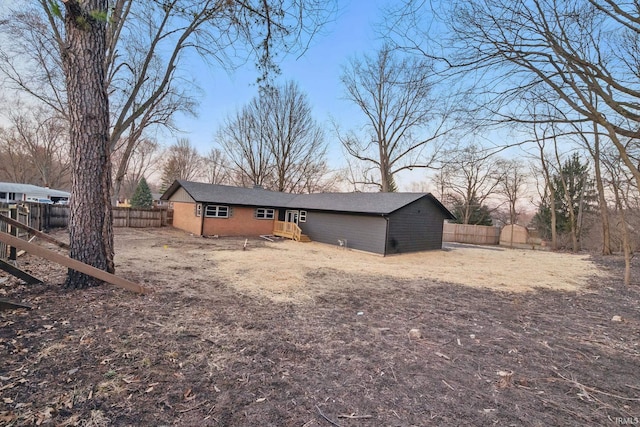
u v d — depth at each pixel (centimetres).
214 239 1608
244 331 386
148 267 755
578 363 337
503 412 238
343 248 1575
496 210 3188
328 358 324
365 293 635
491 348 370
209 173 4112
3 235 380
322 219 1755
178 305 468
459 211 3169
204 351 322
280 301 538
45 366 268
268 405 235
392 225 1451
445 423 222
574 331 447
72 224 496
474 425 221
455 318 491
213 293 558
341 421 220
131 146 1909
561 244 2073
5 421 199
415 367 312
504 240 2277
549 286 794
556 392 273
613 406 253
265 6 453
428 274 909
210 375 275
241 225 1891
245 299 536
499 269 1070
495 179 2956
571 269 1102
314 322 438
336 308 516
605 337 425
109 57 983
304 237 1786
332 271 876
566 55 494
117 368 274
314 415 226
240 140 2930
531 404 251
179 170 4175
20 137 3045
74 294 462
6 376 249
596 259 1395
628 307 602
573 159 2292
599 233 2034
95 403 224
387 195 1698
